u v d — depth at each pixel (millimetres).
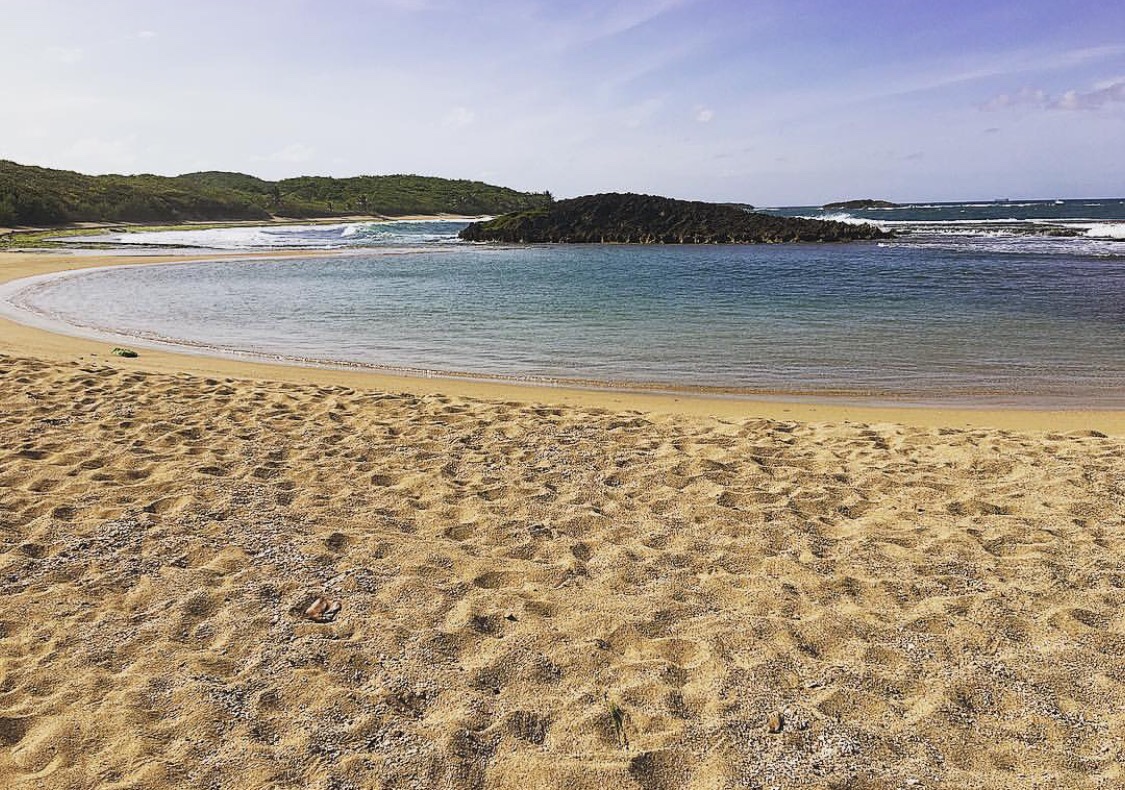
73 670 3912
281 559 5184
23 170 87875
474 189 152250
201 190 107750
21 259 34250
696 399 10891
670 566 5195
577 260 39344
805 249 45344
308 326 17531
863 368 12977
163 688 3770
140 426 8188
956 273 28203
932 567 5141
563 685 3865
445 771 3225
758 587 4883
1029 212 104062
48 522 5664
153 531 5570
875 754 3346
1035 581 4922
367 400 9688
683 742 3424
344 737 3434
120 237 55906
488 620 4477
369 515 5965
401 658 4078
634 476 6961
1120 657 4066
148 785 3104
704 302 21406
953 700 3717
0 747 3354
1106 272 27312
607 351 14531
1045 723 3535
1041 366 13031
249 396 9695
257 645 4180
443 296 23141
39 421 8289
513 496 6438
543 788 3137
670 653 4156
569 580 4988
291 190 133250
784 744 3412
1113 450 7629
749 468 7145
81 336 15562
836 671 3969
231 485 6500
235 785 3121
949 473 7020
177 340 15516
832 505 6289
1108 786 3121
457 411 9258
